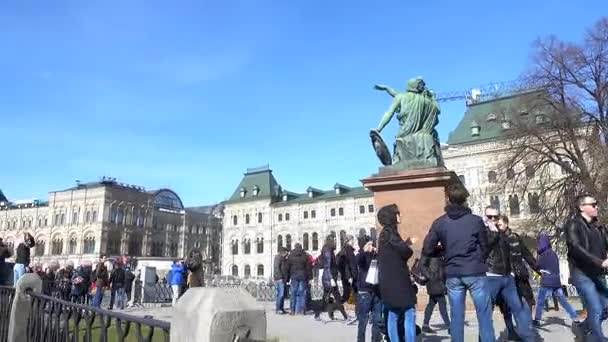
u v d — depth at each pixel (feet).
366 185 40.78
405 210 38.91
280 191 308.81
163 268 112.88
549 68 89.40
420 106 43.83
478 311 19.34
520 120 93.09
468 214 20.27
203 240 360.28
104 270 61.05
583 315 36.63
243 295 11.41
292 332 30.04
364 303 23.77
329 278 38.06
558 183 86.38
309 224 277.23
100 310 16.17
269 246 288.10
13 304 24.17
